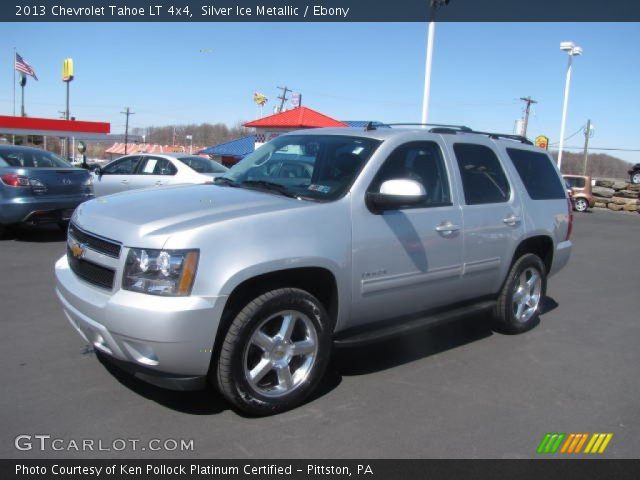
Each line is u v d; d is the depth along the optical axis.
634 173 31.75
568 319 6.46
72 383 3.92
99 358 4.37
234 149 37.38
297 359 3.77
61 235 10.31
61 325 5.12
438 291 4.59
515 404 4.02
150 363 3.24
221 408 3.67
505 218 5.12
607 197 31.23
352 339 4.02
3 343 4.63
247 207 3.62
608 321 6.45
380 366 4.61
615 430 3.70
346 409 3.78
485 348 5.22
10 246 8.98
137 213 3.55
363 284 3.96
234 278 3.27
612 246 14.00
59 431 3.30
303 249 3.57
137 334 3.16
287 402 3.64
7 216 8.96
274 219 3.53
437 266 4.47
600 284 8.77
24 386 3.85
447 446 3.38
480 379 4.45
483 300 5.32
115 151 79.25
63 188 9.36
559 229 5.89
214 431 3.38
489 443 3.44
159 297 3.16
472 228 4.76
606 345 5.52
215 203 3.71
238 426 3.46
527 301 5.68
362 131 4.59
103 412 3.54
